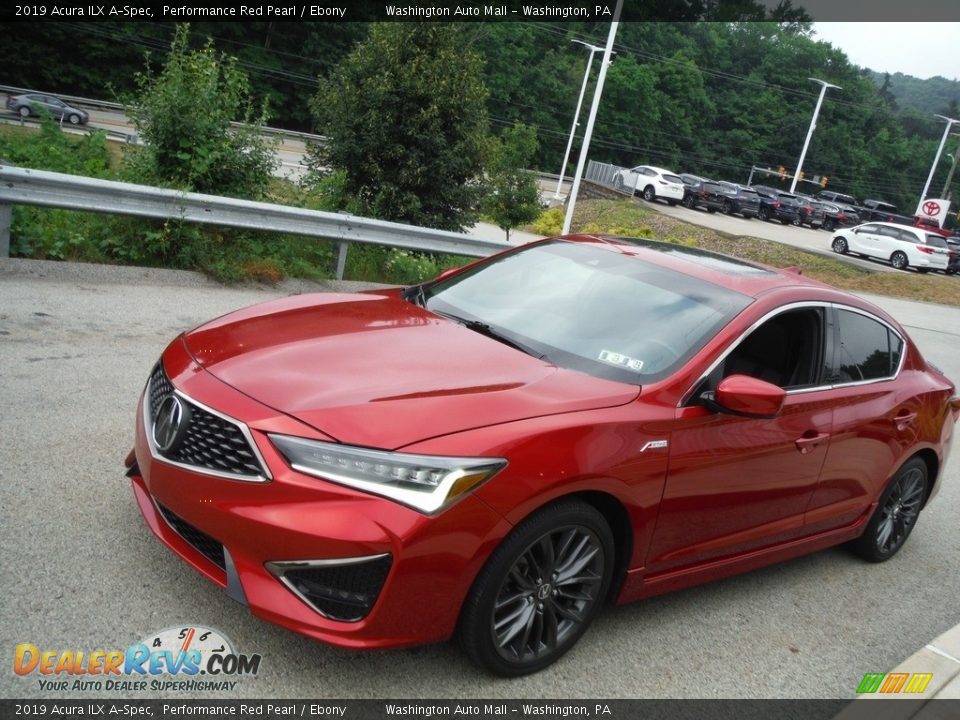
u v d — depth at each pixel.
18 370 5.35
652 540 3.51
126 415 4.96
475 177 14.71
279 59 71.88
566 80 92.50
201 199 8.67
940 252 35.62
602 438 3.19
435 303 4.28
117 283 7.97
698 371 3.64
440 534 2.80
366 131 13.84
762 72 106.75
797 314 4.22
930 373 5.31
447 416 2.99
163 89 9.53
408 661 3.21
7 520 3.59
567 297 4.16
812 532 4.54
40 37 62.69
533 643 3.25
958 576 5.33
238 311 4.01
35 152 10.79
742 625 4.09
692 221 44.25
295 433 2.85
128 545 3.59
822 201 55.72
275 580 2.85
